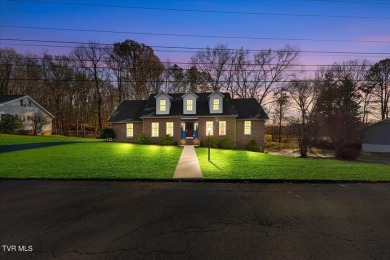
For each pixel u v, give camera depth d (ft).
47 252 10.88
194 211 16.28
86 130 157.89
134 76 136.77
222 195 20.24
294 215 15.76
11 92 140.46
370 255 10.91
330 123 77.97
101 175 26.84
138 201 18.38
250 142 72.18
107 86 146.72
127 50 134.21
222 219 14.93
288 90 122.21
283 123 132.05
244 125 74.69
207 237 12.49
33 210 16.22
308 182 25.21
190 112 74.43
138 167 32.09
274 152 88.12
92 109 151.94
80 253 10.81
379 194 20.94
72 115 155.33
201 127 73.20
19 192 20.57
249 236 12.65
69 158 39.42
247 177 26.30
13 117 90.79
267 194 20.63
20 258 10.37
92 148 55.01
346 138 75.72
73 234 12.68
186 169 30.96
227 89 125.39
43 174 27.09
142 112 78.54
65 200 18.48
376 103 125.90
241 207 17.21
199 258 10.48
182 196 19.83
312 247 11.59
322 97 109.09
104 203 17.83
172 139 72.13
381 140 92.73
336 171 30.71
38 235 12.55
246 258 10.55
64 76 135.13
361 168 34.09
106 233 12.83
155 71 138.10
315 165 36.19
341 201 18.85
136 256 10.58
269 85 120.98
